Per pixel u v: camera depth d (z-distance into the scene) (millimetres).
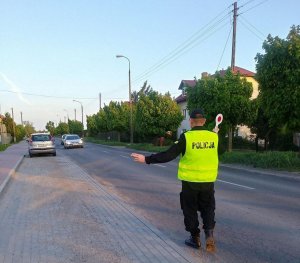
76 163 21719
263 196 10086
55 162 22625
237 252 5484
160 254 5379
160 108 34719
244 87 22125
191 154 5305
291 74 15578
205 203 5512
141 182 13188
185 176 5387
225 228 6832
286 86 15844
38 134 28547
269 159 16891
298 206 8703
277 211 8172
